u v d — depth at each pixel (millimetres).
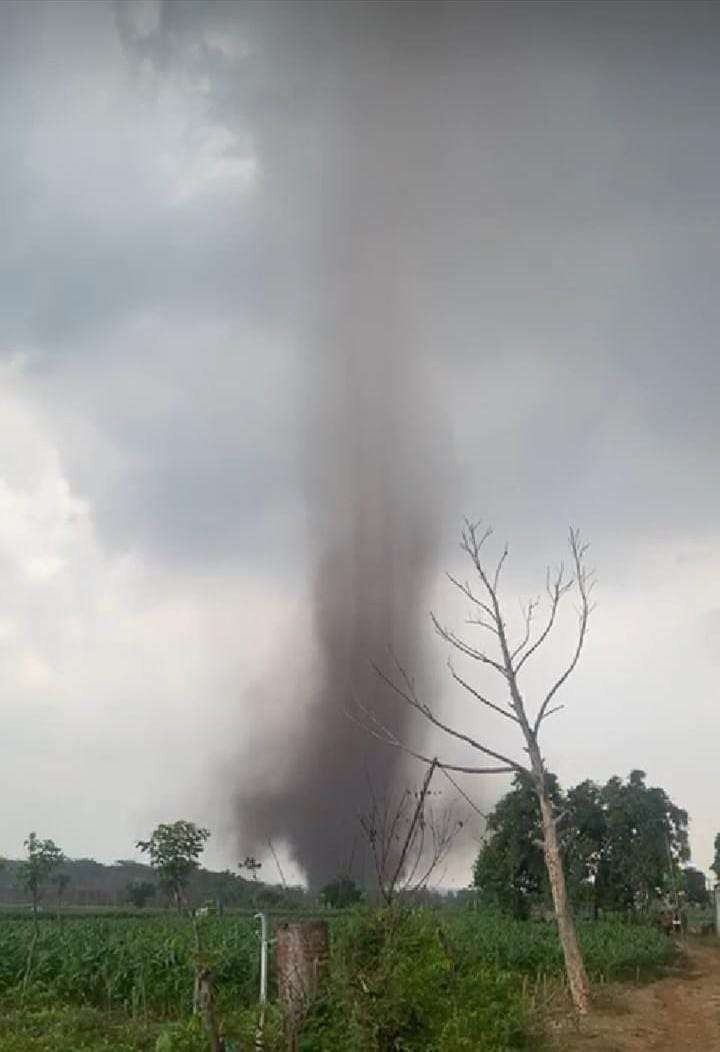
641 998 23312
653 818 50094
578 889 48250
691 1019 19906
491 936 26922
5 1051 13000
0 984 19656
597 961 27609
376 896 10359
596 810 50250
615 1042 16297
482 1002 11883
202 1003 9375
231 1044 9477
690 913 68125
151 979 18469
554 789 45219
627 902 49375
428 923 10594
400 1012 9789
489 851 45500
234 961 17953
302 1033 9688
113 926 28656
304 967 10148
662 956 32812
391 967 9977
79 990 19219
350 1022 9617
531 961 26453
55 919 37844
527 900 45438
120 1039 14078
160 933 22750
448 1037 9992
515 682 21766
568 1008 19234
